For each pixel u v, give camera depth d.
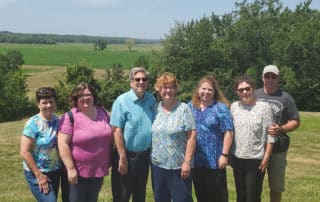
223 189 3.17
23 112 19.48
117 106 3.09
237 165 3.21
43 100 2.87
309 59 20.56
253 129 3.14
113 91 20.30
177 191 3.08
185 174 3.04
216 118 3.11
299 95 20.72
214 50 22.11
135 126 3.08
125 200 3.18
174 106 3.06
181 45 22.59
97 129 2.96
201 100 3.18
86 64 19.48
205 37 22.31
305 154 7.17
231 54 22.11
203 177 3.17
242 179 3.22
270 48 21.72
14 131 9.47
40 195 2.87
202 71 22.19
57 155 2.93
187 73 22.19
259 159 3.17
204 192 3.21
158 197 3.14
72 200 2.97
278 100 3.39
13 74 19.67
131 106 3.09
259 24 22.20
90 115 2.99
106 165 3.04
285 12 23.47
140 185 3.22
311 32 20.62
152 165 3.12
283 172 3.46
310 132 9.33
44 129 2.88
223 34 23.47
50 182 2.91
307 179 5.34
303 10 24.48
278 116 3.38
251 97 3.18
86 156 2.94
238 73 22.17
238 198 3.27
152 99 3.18
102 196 4.32
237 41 22.08
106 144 3.02
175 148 3.04
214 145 3.13
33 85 31.98
